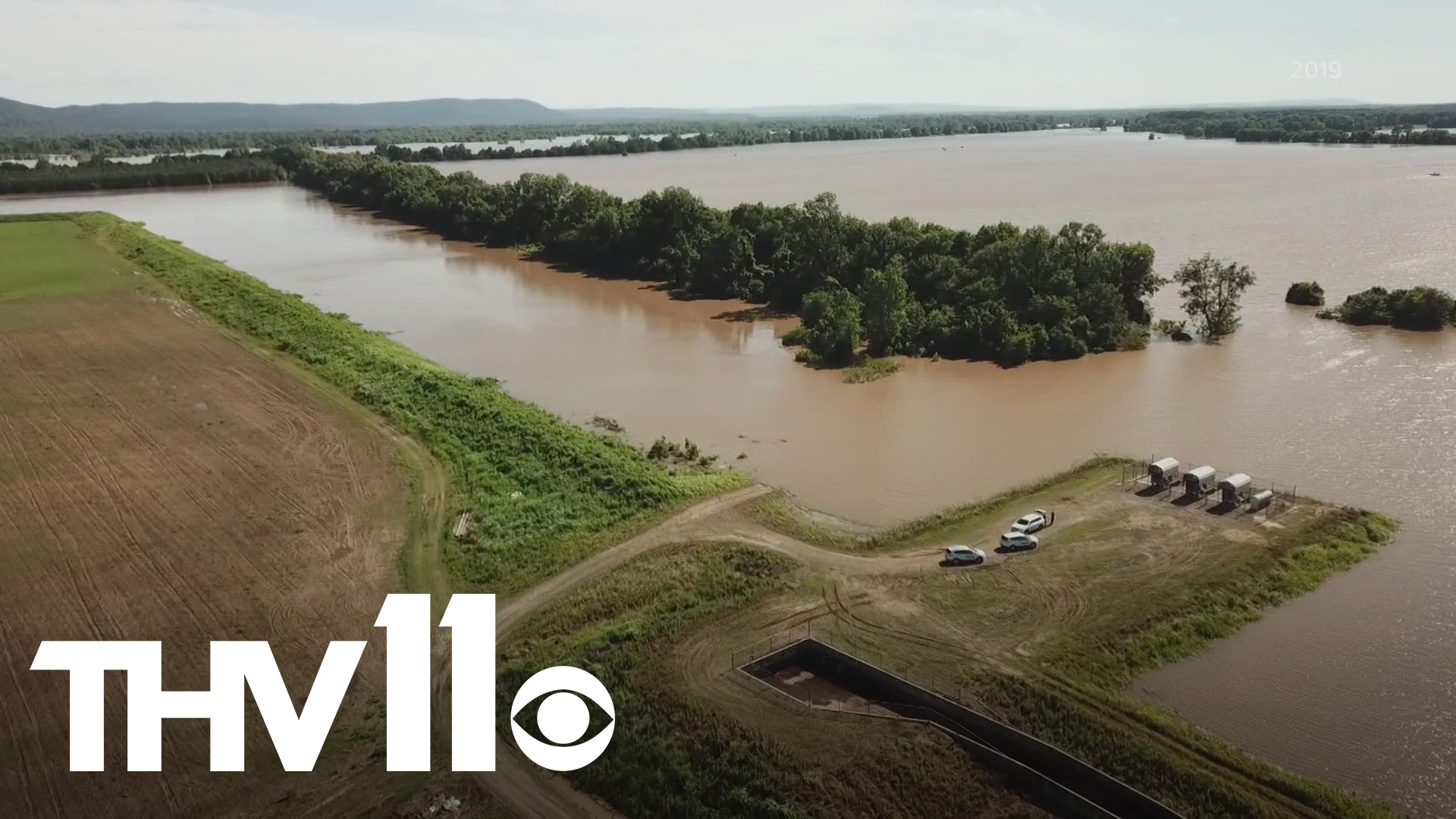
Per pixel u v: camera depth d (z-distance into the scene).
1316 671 39.16
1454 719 36.12
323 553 50.22
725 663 40.31
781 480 59.16
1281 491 54.97
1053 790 32.25
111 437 66.75
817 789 32.88
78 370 81.88
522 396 76.44
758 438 66.38
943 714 36.81
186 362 84.31
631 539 51.06
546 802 33.28
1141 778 33.28
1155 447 62.41
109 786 33.91
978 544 49.91
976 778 33.44
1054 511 53.31
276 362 84.19
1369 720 36.22
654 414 71.81
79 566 49.16
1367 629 41.84
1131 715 36.41
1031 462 60.88
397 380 77.00
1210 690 38.19
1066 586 45.38
